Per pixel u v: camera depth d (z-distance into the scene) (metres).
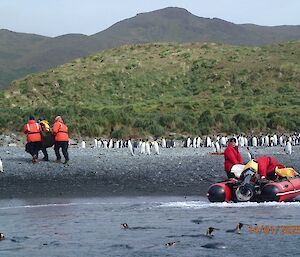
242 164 16.72
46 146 26.92
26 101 85.25
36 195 18.14
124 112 64.06
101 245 10.80
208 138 46.25
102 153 35.50
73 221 13.48
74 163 26.64
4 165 25.41
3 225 13.00
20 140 45.38
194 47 116.06
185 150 40.50
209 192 16.03
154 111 72.88
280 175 16.23
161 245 10.73
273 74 93.19
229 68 99.44
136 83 95.19
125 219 13.67
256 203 15.76
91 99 87.50
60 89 90.44
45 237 11.59
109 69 100.06
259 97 82.38
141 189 19.27
